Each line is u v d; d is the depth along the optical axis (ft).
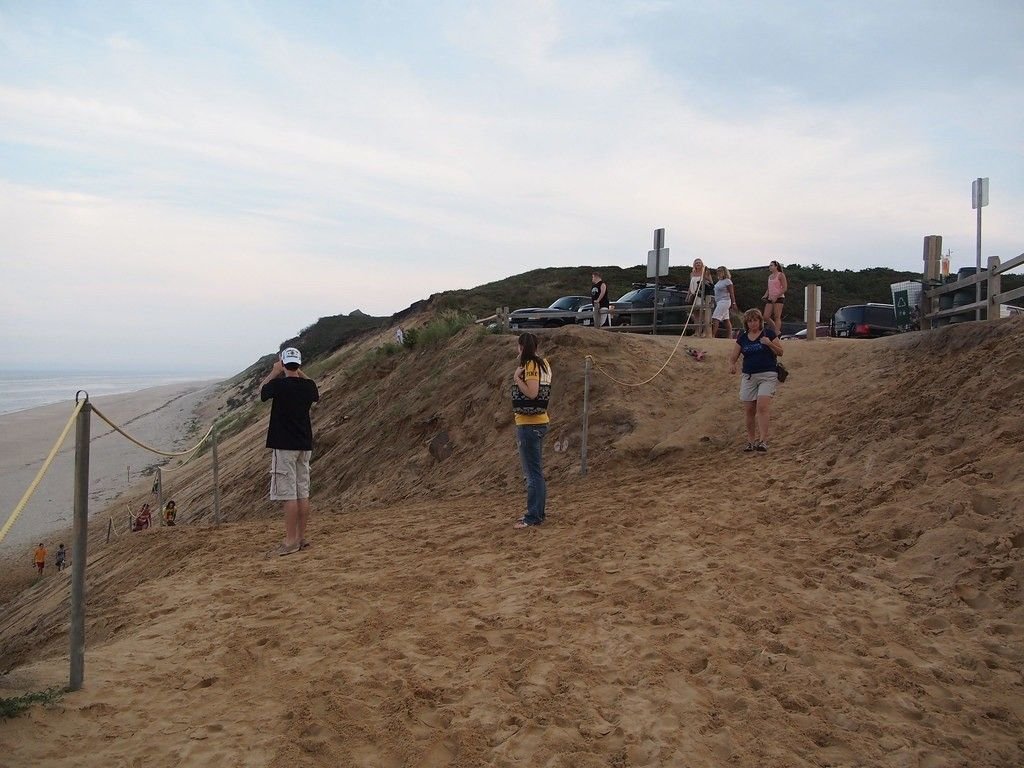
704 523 22.17
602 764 11.09
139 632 17.93
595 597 17.65
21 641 30.73
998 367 24.11
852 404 30.37
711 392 39.75
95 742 11.76
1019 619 14.15
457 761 11.28
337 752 11.59
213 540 29.68
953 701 12.21
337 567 22.44
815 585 17.04
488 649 15.08
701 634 15.12
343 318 247.70
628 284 158.40
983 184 40.78
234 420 124.77
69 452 153.89
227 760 11.31
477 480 38.17
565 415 39.91
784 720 11.96
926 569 16.72
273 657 15.43
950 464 20.52
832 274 149.69
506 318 61.72
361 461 51.26
